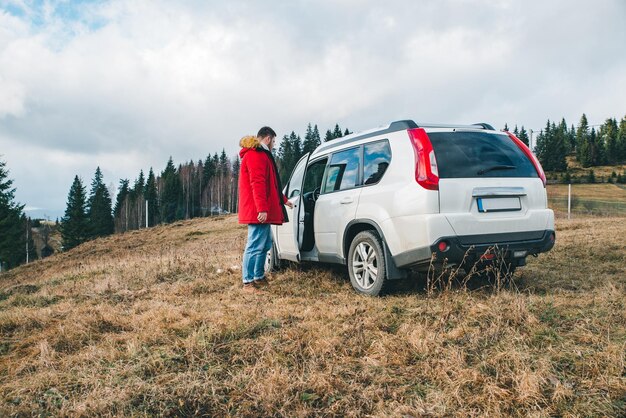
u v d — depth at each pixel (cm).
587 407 237
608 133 13450
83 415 248
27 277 2398
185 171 10519
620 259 666
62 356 338
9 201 5106
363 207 494
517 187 456
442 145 443
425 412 241
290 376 283
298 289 540
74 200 6969
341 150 570
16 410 253
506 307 389
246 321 389
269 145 557
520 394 250
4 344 376
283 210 557
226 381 281
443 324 358
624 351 290
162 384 279
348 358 309
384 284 468
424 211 419
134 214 9400
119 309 474
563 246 818
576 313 377
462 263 436
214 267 752
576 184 8694
